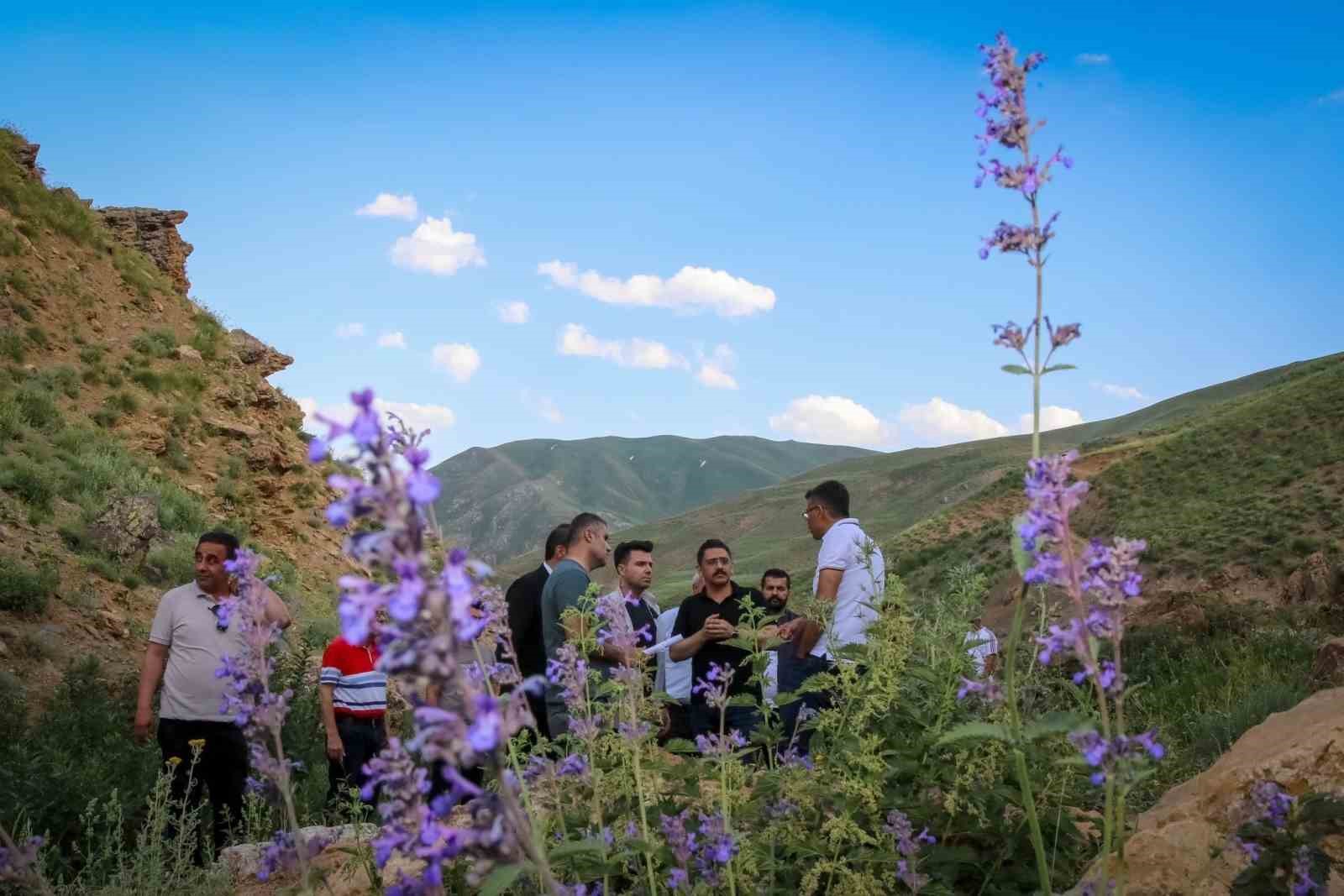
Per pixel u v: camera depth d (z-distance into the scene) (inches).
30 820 271.0
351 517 56.9
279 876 172.4
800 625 225.8
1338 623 647.1
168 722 262.4
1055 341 94.2
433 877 65.2
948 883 136.8
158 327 1179.9
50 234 1195.9
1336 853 130.1
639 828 131.9
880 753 145.6
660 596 3075.8
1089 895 134.8
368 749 327.0
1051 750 149.8
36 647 492.7
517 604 283.6
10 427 785.6
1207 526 1865.2
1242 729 317.4
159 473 900.6
